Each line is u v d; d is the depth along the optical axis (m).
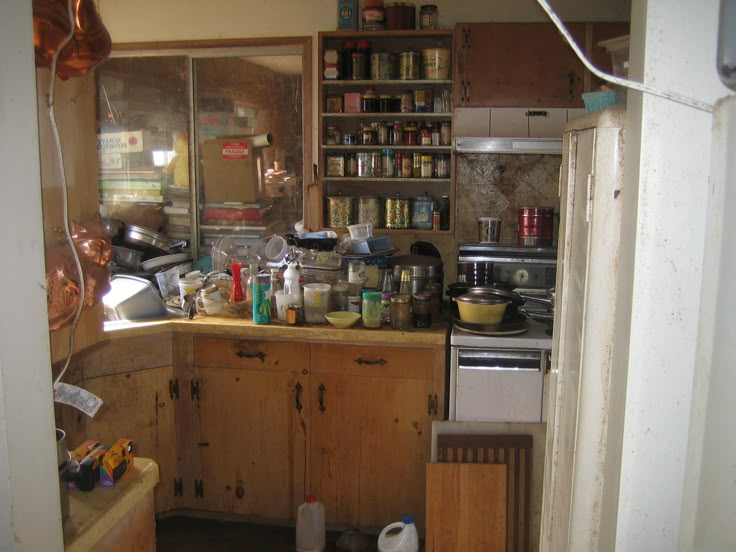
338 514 2.84
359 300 2.84
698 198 1.11
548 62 3.15
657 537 1.20
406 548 2.56
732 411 0.85
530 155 3.38
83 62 1.14
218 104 3.58
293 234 3.14
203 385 2.88
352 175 3.41
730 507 0.86
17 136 0.89
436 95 3.38
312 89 3.45
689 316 1.13
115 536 1.23
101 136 3.67
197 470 2.94
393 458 2.77
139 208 3.69
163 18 3.52
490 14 3.31
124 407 2.81
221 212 3.64
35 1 0.98
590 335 1.30
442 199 3.39
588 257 1.29
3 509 0.89
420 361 2.70
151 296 2.92
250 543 2.81
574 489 1.35
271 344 2.80
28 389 0.92
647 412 1.17
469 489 2.53
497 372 2.59
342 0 3.31
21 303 0.90
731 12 0.87
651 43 1.09
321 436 2.81
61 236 1.11
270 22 3.45
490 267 3.12
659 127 1.10
